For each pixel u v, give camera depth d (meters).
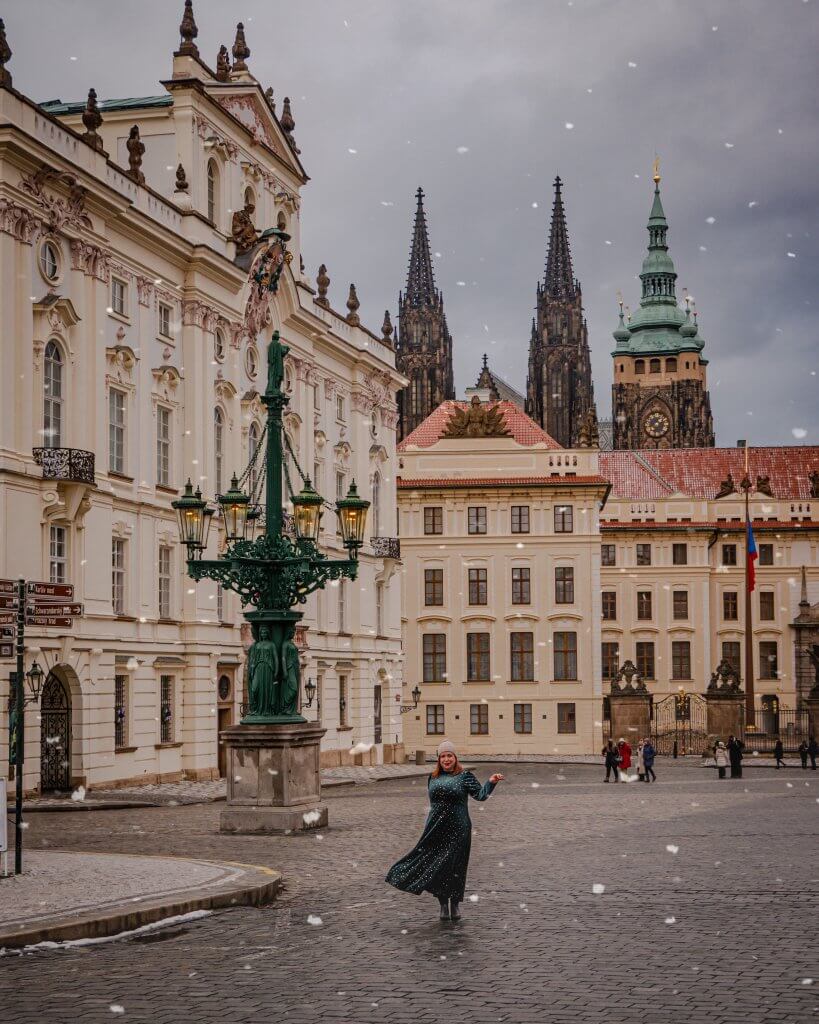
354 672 89.62
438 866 21.66
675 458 150.12
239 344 72.06
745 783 67.94
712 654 134.62
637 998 16.31
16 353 52.56
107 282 59.38
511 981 17.30
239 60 79.31
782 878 27.14
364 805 50.53
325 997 16.58
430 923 21.72
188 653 65.94
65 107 72.50
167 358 65.56
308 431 82.06
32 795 52.66
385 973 17.89
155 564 63.50
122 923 20.84
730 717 100.19
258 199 78.75
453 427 115.00
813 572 134.62
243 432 73.00
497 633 112.88
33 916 20.67
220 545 68.50
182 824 41.19
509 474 114.00
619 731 104.94
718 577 135.38
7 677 51.44
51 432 54.94
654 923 21.53
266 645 37.88
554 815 44.41
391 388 98.31
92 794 54.94
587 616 112.31
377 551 93.56
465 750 112.38
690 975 17.56
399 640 97.94
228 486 70.69
